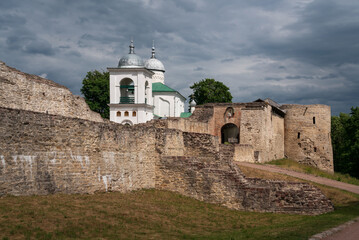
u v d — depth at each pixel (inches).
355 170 2834.6
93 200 904.9
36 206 751.1
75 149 933.8
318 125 2726.4
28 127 814.5
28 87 1137.4
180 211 993.5
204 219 952.9
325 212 1092.5
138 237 709.9
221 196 1146.7
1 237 594.2
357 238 709.9
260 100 2476.6
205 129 2337.6
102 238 669.9
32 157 819.4
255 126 2319.1
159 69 4025.6
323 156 2706.7
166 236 741.9
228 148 1921.8
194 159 1229.7
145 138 1214.3
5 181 756.6
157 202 1045.2
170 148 1326.3
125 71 3002.0
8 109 776.9
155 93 3651.6
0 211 685.9
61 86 1322.6
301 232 765.3
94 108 3452.3
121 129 1108.5
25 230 633.0
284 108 2822.3
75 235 658.8
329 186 1489.9
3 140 759.1
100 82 3479.3
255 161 2070.6
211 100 3740.2
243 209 1117.1
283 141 2778.1
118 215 826.2
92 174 981.8
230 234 798.5
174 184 1221.1
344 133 3312.0
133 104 2938.0
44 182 841.5
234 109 2472.9
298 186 1150.3
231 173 1146.7
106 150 1041.5
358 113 2945.4
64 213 754.8
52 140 871.7
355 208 1145.4
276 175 1557.6
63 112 1296.8
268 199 1107.3
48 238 621.0
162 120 1914.4
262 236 751.1
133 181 1144.8
